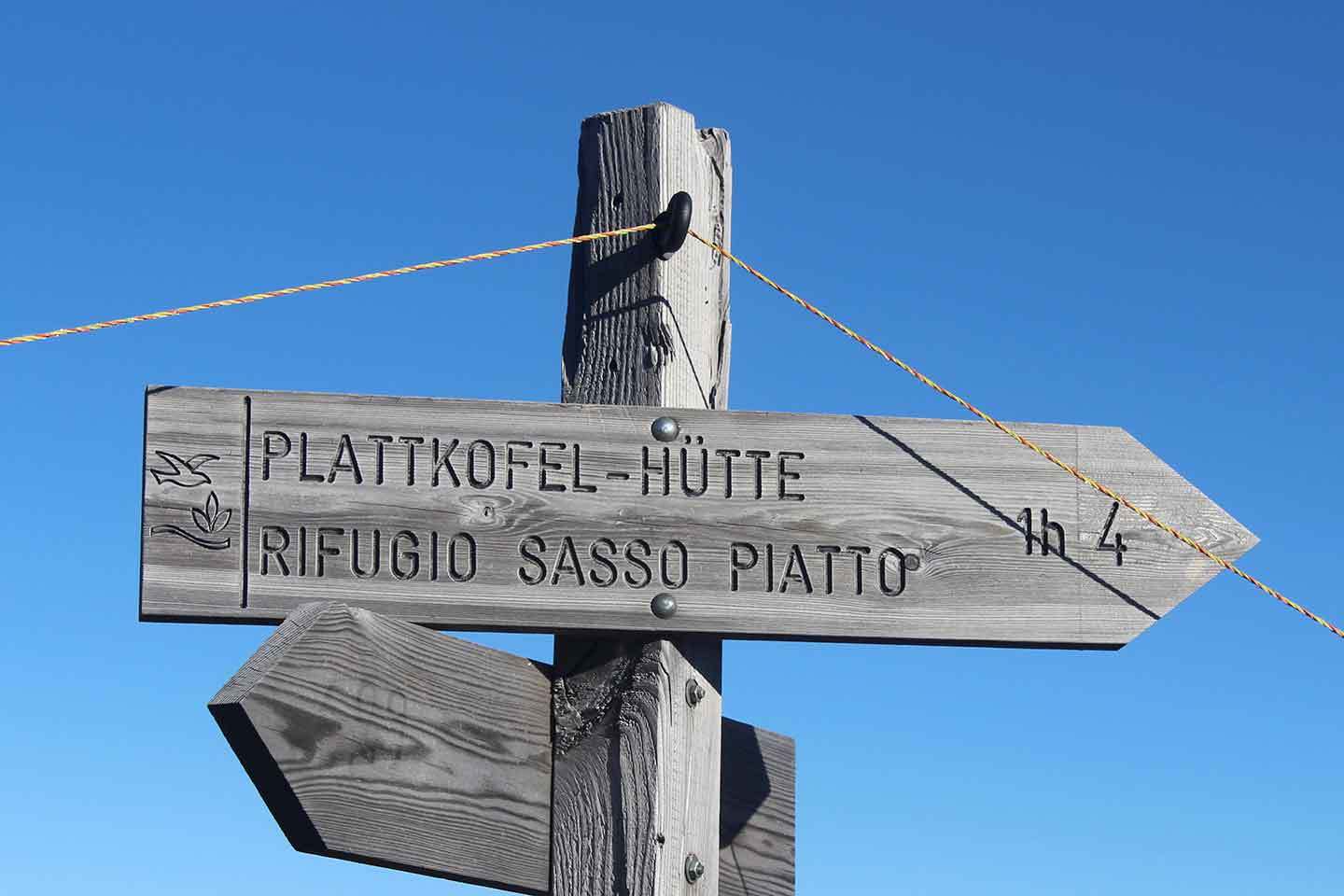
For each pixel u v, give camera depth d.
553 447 4.57
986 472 4.72
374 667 4.22
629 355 4.78
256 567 4.39
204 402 4.45
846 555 4.63
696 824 4.56
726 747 5.36
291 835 4.19
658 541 4.57
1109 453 4.78
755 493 4.62
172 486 4.40
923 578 4.65
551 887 4.48
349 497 4.46
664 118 4.87
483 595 4.47
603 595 4.52
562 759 4.53
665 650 4.54
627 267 4.82
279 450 4.45
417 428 4.52
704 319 4.87
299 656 4.09
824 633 4.59
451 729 4.34
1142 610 4.71
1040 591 4.68
